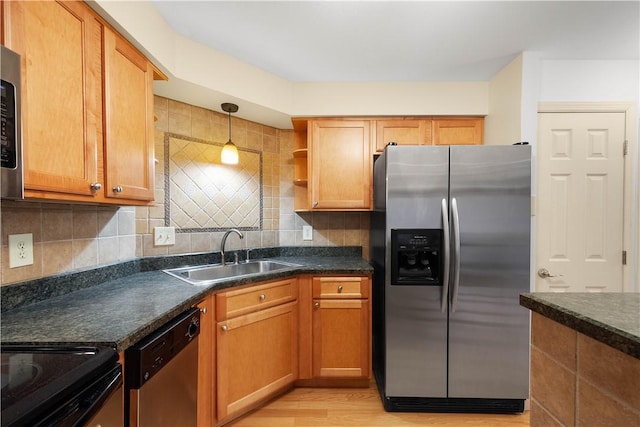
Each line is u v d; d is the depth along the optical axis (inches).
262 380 63.9
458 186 62.9
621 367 19.8
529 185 62.4
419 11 54.6
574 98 71.7
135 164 49.3
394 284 64.7
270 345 65.4
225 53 68.5
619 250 71.0
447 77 80.3
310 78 81.0
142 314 39.0
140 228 68.5
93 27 41.0
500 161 62.4
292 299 70.1
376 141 83.1
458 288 63.1
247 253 84.4
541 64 71.5
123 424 31.8
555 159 71.4
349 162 83.1
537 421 28.0
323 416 64.4
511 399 64.6
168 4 52.4
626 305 25.1
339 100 82.4
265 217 92.2
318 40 63.6
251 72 73.6
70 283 49.0
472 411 65.5
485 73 78.0
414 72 77.7
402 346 64.9
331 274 71.6
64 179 36.1
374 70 76.8
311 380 74.7
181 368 44.3
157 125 70.8
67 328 34.2
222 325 56.8
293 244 95.4
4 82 25.2
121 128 46.0
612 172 71.1
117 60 45.3
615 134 71.1
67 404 23.7
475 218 62.8
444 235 62.1
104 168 42.8
